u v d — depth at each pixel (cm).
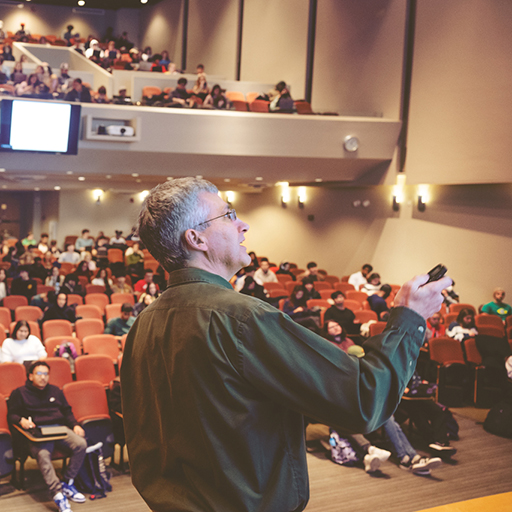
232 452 97
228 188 1697
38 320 850
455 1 1084
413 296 100
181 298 107
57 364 588
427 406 609
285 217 1683
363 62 1325
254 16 1734
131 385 120
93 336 721
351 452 564
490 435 657
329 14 1431
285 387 94
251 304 99
